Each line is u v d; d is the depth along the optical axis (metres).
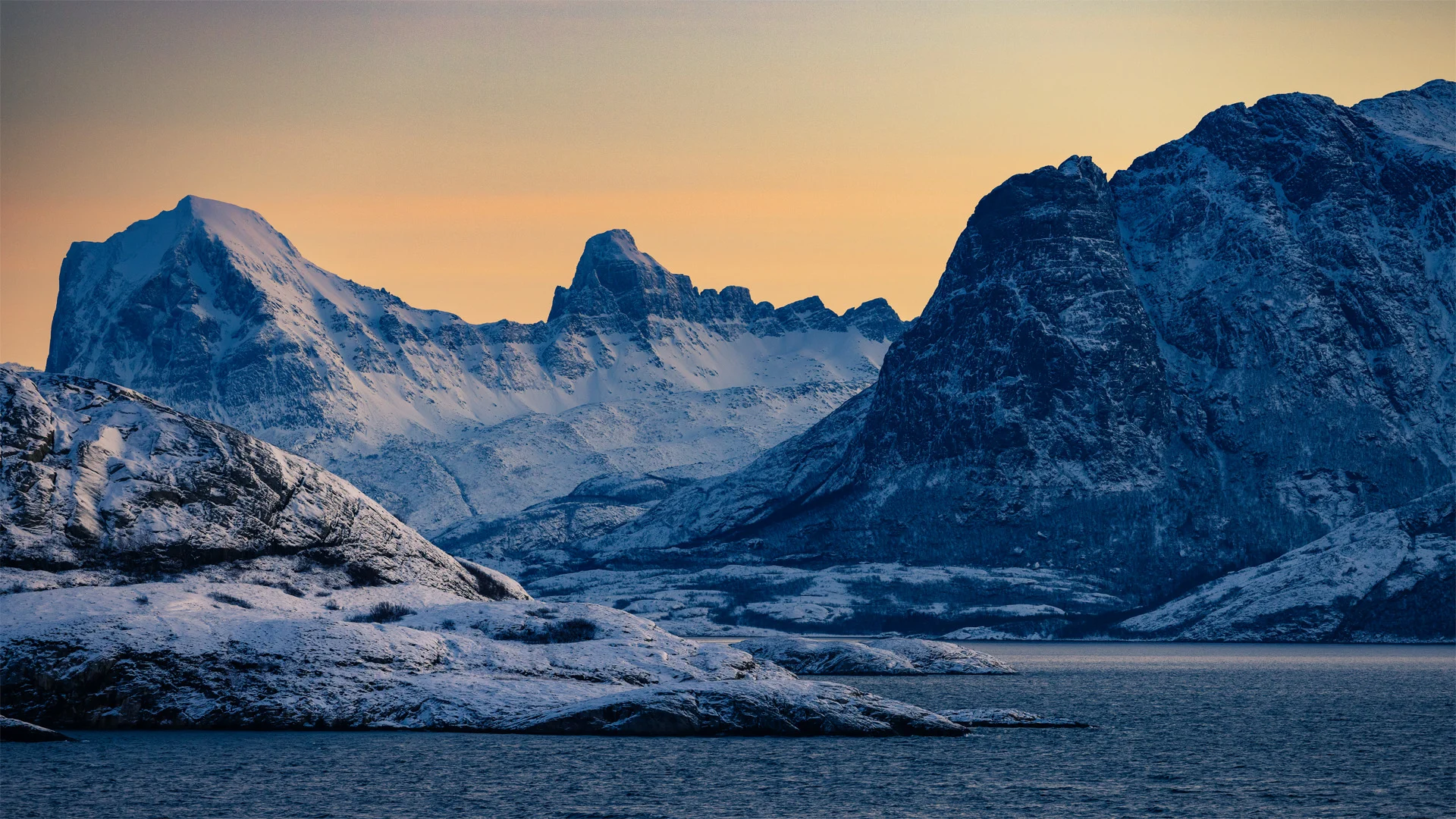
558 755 114.88
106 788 99.69
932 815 94.00
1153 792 103.06
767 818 92.69
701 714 127.88
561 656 148.25
